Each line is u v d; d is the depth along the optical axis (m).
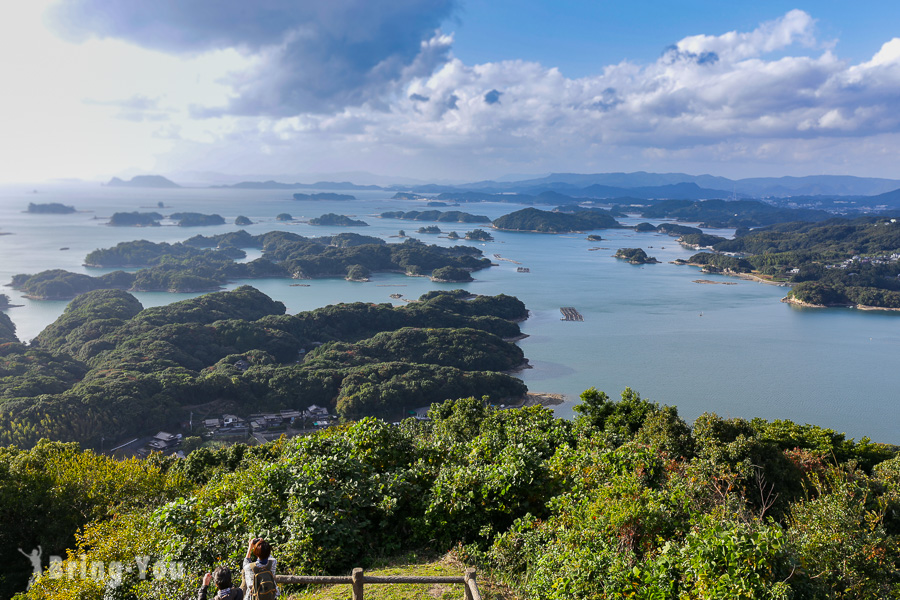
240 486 19.75
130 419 105.62
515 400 133.88
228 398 122.94
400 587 13.59
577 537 14.10
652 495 15.45
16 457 37.78
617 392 141.12
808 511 17.62
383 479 18.28
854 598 13.21
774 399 137.12
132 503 30.59
